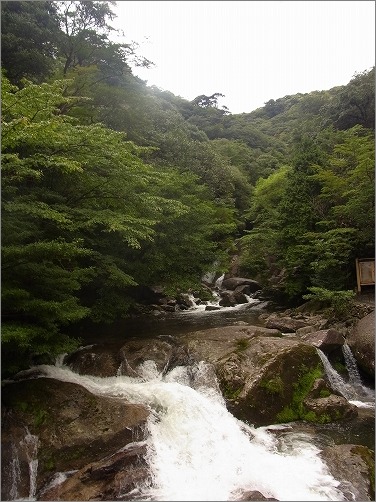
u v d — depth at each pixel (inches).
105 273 451.2
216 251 779.4
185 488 236.1
